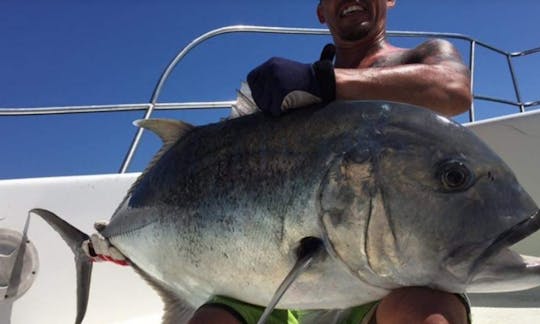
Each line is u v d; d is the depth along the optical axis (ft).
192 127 3.83
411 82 3.59
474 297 6.88
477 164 2.93
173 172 3.76
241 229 3.28
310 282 3.10
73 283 6.13
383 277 2.98
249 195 3.27
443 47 4.07
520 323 5.51
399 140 3.01
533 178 7.41
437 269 2.89
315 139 3.16
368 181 2.96
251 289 3.32
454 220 2.86
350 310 3.55
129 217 4.13
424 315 2.88
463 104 3.72
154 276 4.08
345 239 2.97
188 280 3.70
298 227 3.07
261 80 3.38
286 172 3.17
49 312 6.00
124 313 6.38
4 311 5.82
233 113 3.72
